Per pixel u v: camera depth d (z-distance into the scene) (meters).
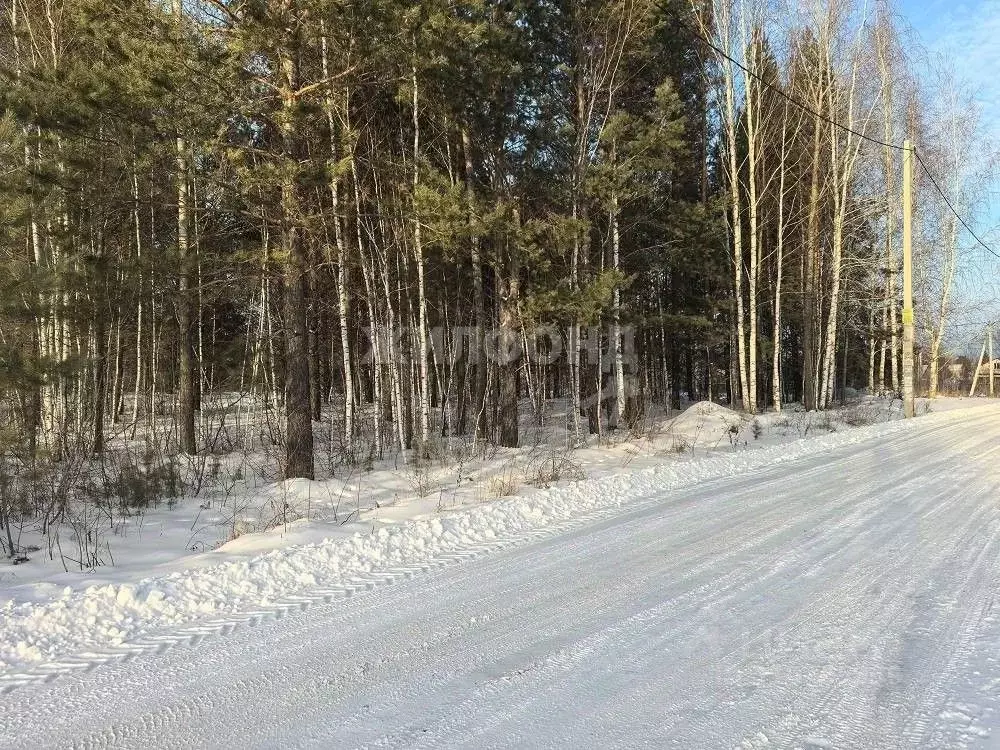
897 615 4.28
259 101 10.04
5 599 5.34
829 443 14.43
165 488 10.81
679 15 19.41
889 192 26.42
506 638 4.16
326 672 3.77
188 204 13.52
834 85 24.31
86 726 3.25
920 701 3.16
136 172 11.52
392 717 3.22
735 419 19.06
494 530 7.29
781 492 8.74
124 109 9.37
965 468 10.11
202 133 9.74
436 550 6.48
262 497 10.12
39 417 12.54
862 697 3.22
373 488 10.89
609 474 11.52
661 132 15.78
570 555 6.10
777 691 3.31
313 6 9.21
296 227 10.96
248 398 24.20
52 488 9.36
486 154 15.27
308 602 5.05
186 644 4.30
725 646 3.89
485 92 13.25
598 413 17.59
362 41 10.00
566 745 2.89
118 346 15.77
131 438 17.38
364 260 16.44
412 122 15.99
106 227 15.09
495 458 13.73
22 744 3.09
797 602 4.57
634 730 3.00
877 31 25.23
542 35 14.88
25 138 9.83
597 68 16.70
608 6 15.35
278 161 10.26
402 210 13.38
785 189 26.34
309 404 11.53
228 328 27.84
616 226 17.83
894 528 6.55
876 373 44.53
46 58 14.46
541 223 13.81
